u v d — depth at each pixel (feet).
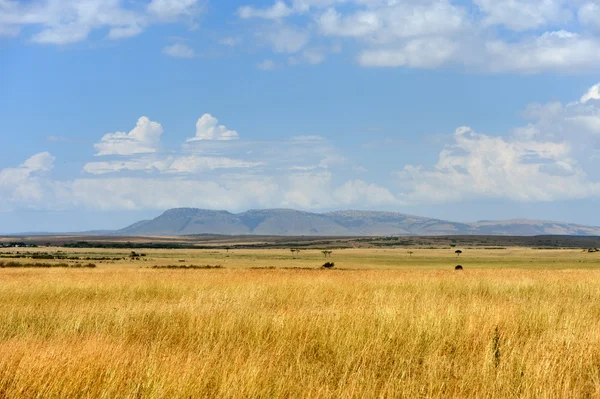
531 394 28.58
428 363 33.71
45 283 80.74
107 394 27.12
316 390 28.60
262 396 27.43
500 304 57.77
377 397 28.32
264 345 38.50
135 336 44.09
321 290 73.97
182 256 517.96
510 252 640.17
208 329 43.29
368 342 37.83
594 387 30.30
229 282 85.20
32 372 28.81
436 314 45.75
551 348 35.60
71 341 39.73
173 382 27.84
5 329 47.96
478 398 28.14
